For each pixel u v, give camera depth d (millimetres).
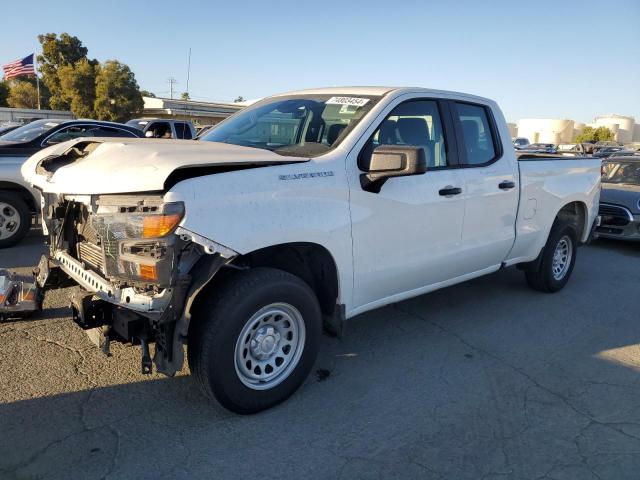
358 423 3467
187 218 2906
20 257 6973
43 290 4316
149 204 2957
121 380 3859
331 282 3812
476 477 2986
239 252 3088
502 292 6371
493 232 5094
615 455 3219
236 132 4473
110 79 48812
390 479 2941
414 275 4379
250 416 3482
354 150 3824
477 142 4984
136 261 2982
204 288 3281
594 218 6730
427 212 4305
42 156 4039
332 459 3088
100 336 3416
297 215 3385
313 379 4035
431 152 4500
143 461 2990
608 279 7281
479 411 3674
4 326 4668
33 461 2945
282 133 4273
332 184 3609
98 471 2893
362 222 3814
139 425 3328
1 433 3180
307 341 3627
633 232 9164
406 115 4297
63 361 4098
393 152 3480
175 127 16219
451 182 4523
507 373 4262
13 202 7363
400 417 3559
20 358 4109
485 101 5125
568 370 4359
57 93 59000
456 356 4543
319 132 4078
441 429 3438
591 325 5398
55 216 3877
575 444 3324
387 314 5477
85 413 3432
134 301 3105
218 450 3119
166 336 3117
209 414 3484
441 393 3902
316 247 3650
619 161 10820
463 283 6672
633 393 4000
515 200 5281
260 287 3264
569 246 6438
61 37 60469
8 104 66188
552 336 5074
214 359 3170
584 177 6434
